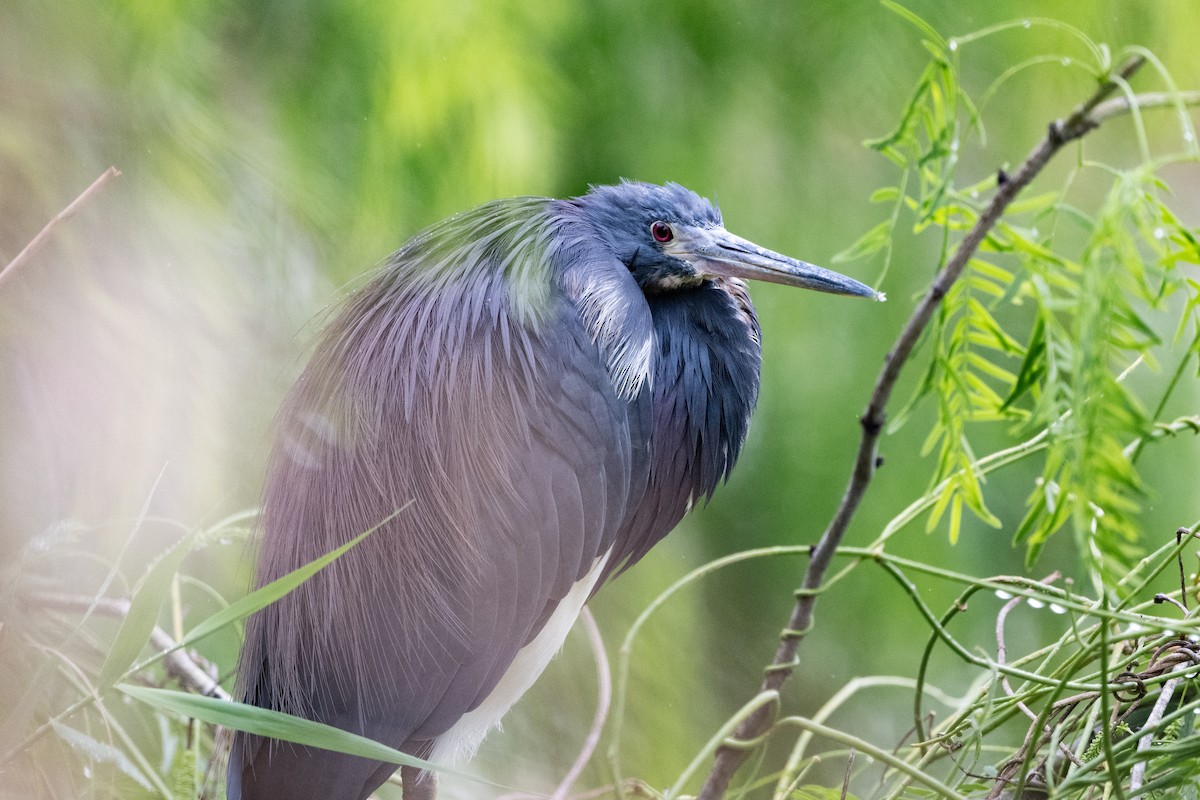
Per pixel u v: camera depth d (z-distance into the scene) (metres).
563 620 6.64
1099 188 8.56
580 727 7.98
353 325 6.43
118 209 6.41
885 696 8.68
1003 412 5.14
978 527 8.33
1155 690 4.92
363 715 6.03
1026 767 4.54
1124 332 4.56
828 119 8.35
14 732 4.82
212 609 7.29
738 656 8.93
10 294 6.14
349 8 7.39
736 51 8.33
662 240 6.74
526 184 7.46
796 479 8.45
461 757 6.91
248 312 6.85
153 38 6.63
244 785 5.84
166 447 6.46
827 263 8.28
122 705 6.43
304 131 7.25
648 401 6.48
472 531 6.04
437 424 6.08
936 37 4.63
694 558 8.93
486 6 7.44
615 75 8.18
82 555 5.86
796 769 6.10
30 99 6.23
